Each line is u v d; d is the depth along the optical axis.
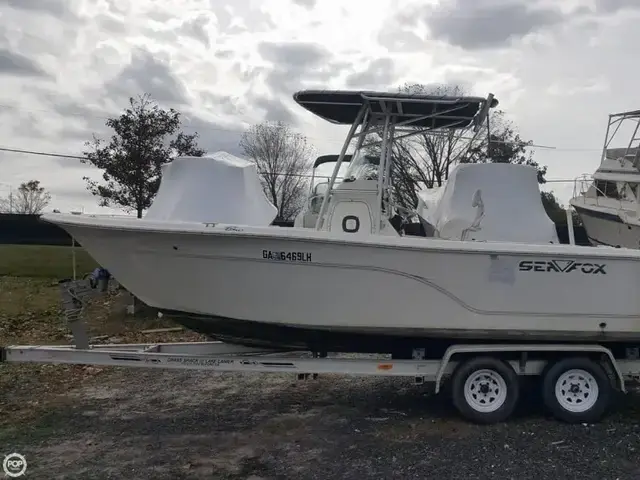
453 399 5.38
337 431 5.18
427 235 6.26
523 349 5.33
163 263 5.29
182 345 5.92
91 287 5.55
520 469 4.29
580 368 5.39
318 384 6.89
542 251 5.28
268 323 5.41
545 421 5.45
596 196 7.88
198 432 5.14
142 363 5.41
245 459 4.50
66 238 18.08
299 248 5.19
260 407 5.94
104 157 16.73
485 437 4.99
